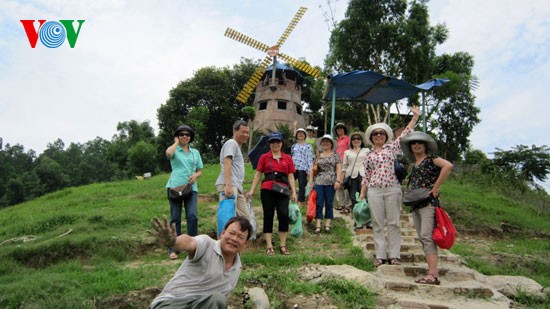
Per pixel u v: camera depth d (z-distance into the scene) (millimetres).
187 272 3227
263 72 31328
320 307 4480
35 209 12258
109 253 6551
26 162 69375
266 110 33250
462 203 12203
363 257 6234
